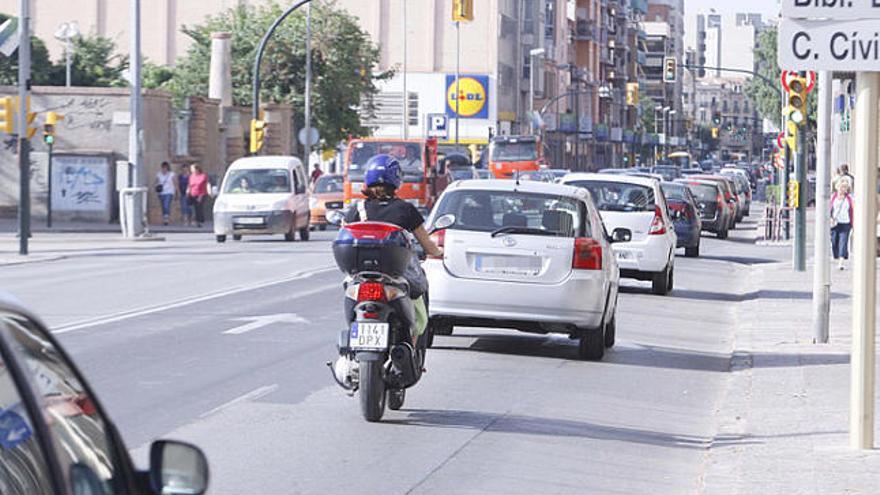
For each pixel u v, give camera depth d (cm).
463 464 2225
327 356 3453
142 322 4166
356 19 17100
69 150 11688
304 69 16800
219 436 2400
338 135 17038
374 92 17575
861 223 2275
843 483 2045
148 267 6600
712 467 2206
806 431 2527
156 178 11812
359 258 2503
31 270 6394
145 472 834
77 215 11575
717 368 3559
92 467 772
